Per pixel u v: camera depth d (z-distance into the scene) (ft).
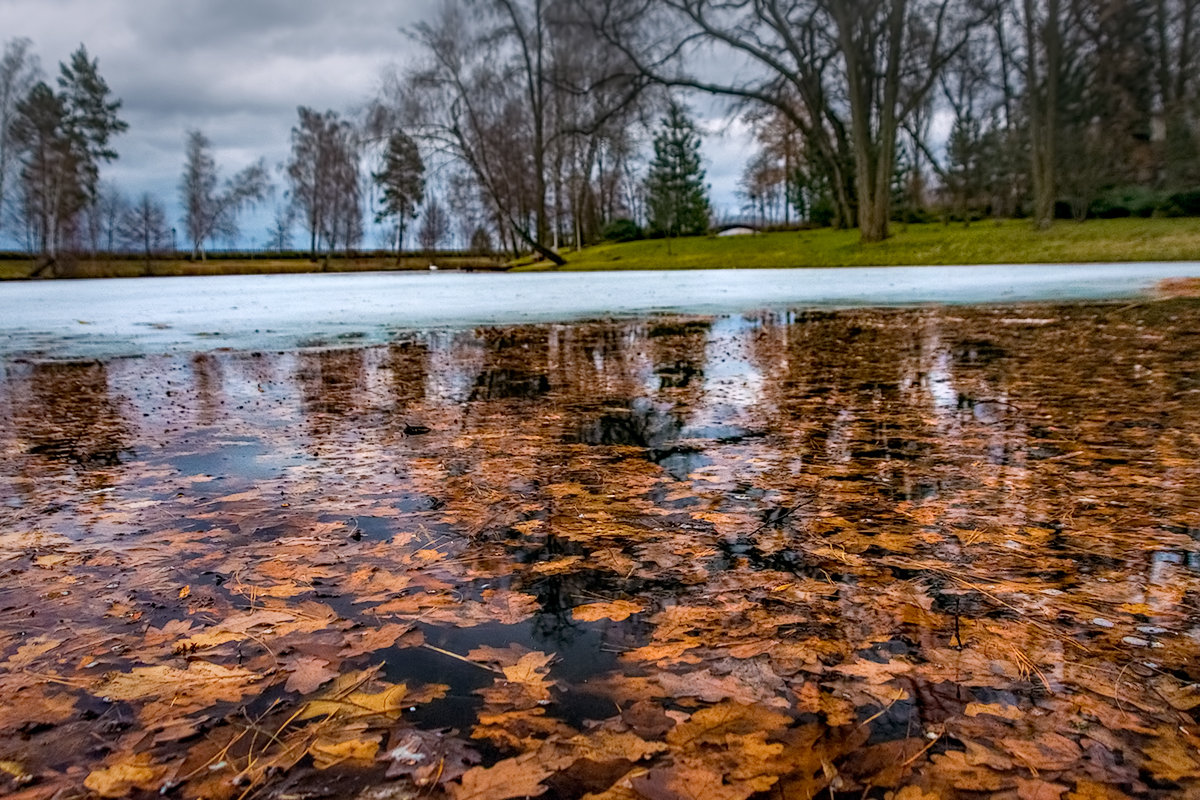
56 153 140.87
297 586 6.20
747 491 8.86
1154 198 92.94
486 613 5.74
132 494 8.78
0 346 26.17
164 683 4.69
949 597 5.96
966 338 25.11
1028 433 11.60
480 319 37.27
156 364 21.31
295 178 181.57
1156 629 5.38
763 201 219.61
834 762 3.92
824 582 6.27
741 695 4.58
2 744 4.06
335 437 11.85
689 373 18.70
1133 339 23.34
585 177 157.79
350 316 39.24
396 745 4.08
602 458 10.48
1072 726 4.22
